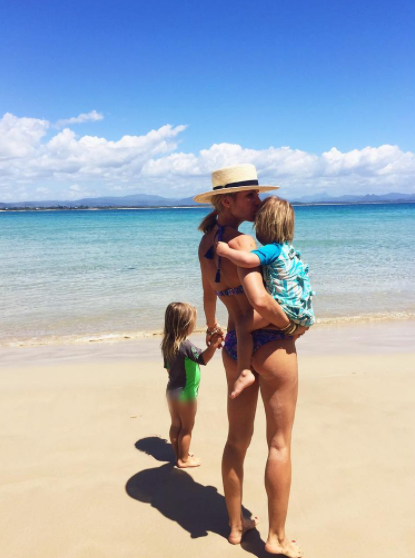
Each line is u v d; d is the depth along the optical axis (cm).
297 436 410
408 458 371
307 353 704
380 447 389
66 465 369
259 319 253
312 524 292
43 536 282
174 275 1527
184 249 2419
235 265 261
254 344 259
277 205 254
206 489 339
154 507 315
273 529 263
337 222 5044
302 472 352
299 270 254
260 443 401
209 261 284
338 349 731
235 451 277
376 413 456
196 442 409
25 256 2136
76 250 2419
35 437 418
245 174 276
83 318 972
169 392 364
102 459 380
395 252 2056
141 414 468
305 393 508
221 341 349
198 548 273
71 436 420
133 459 381
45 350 758
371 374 571
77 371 620
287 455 262
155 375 591
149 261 1906
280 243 256
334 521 295
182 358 358
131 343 802
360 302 1102
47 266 1770
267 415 265
